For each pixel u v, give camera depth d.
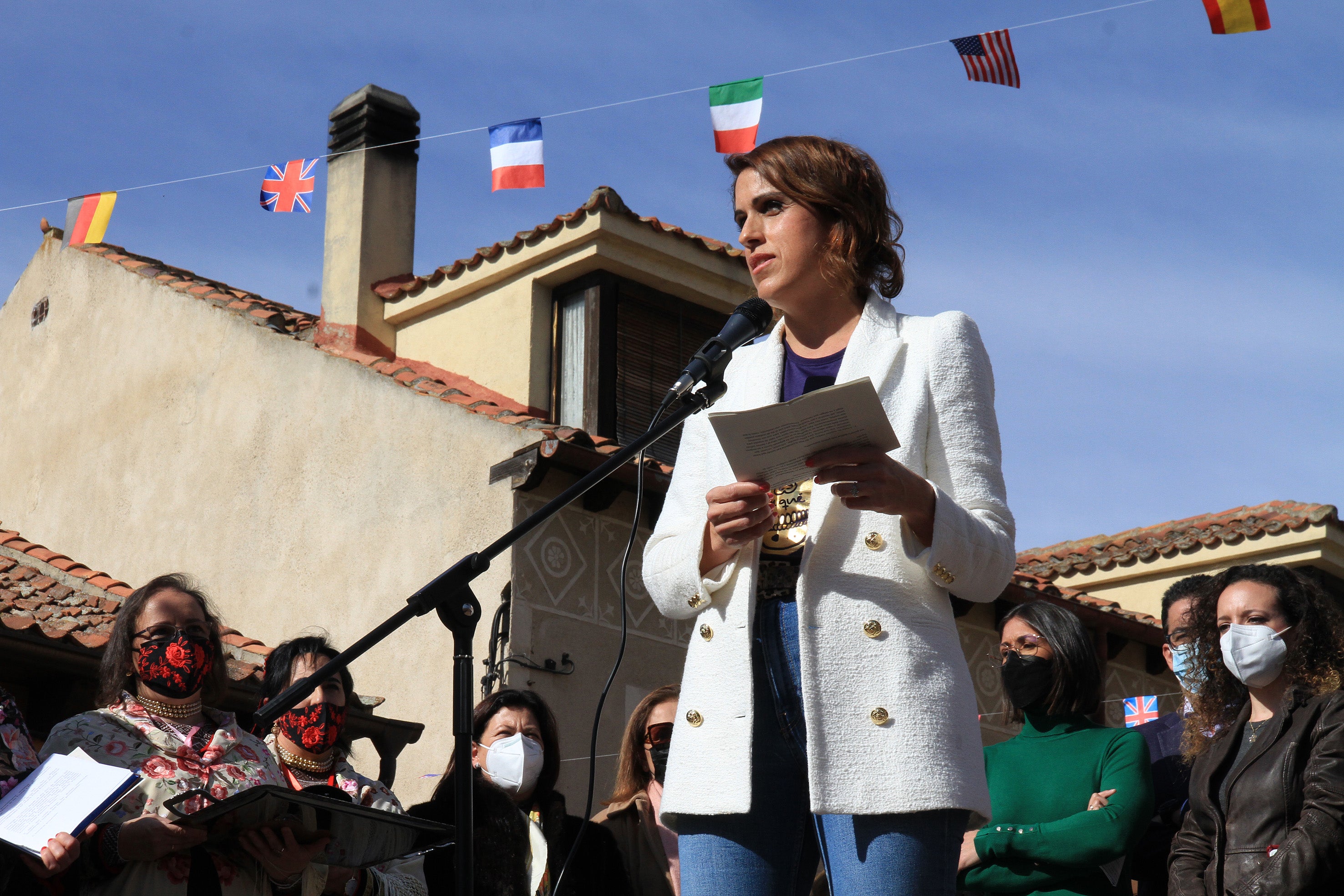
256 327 12.12
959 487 2.59
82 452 13.46
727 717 2.53
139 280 13.55
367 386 10.90
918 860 2.39
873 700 2.44
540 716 5.64
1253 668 4.13
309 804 3.73
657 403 11.12
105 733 4.27
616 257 10.88
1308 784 3.77
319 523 10.79
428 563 9.78
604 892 5.33
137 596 4.57
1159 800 4.91
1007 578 2.56
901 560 2.52
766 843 2.53
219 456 11.91
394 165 12.70
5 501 14.25
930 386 2.65
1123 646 11.83
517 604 8.93
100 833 3.94
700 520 2.72
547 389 11.07
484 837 5.04
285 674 5.14
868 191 2.75
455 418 10.09
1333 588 13.17
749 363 2.90
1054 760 4.67
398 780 9.30
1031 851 4.41
